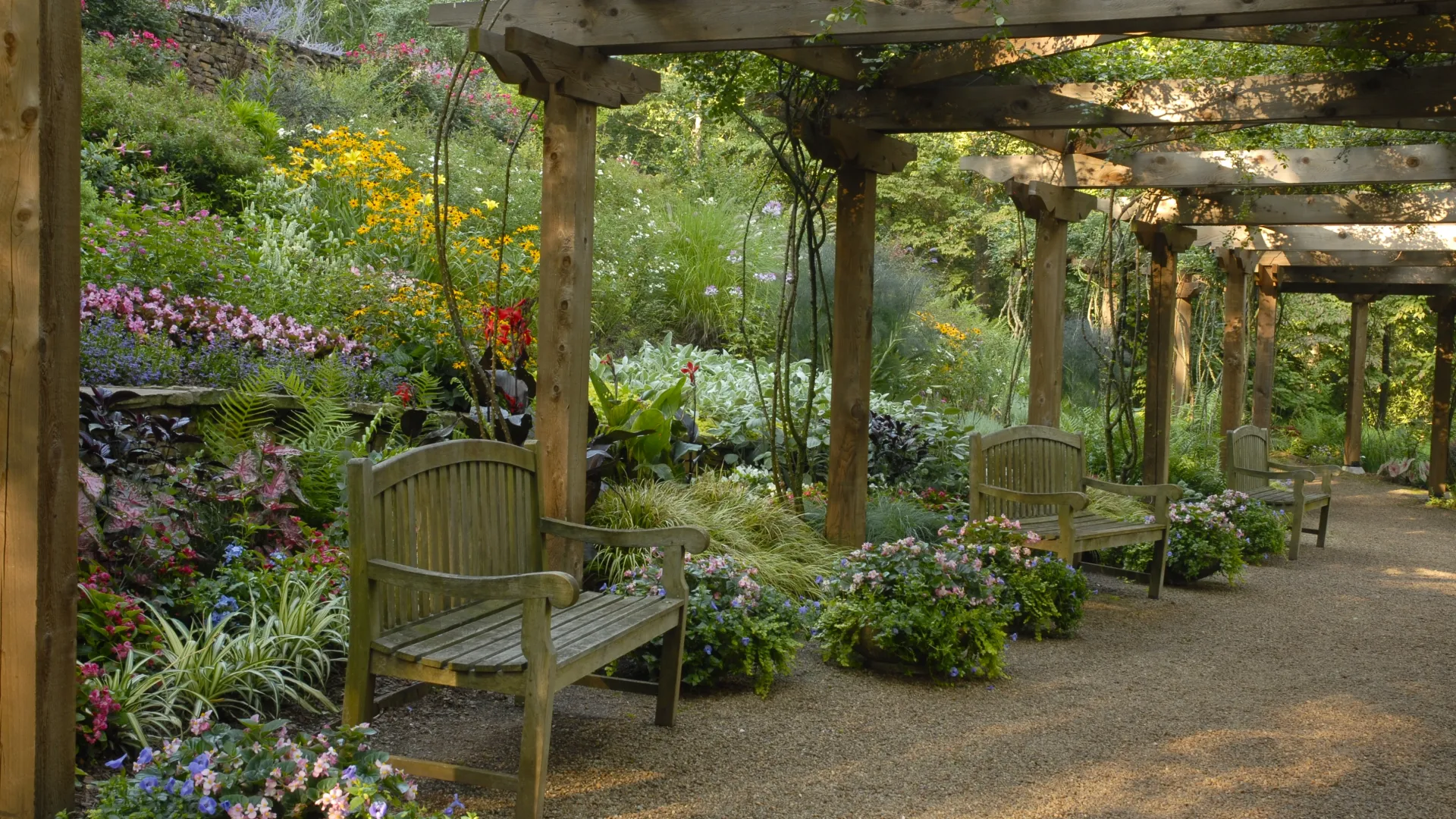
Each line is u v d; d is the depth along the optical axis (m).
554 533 3.50
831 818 2.71
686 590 3.35
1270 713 3.74
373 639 2.69
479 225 9.09
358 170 8.60
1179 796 2.94
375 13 17.20
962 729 3.45
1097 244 12.71
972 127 5.30
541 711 2.53
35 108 2.11
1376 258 10.33
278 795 1.98
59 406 2.21
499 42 3.84
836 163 5.43
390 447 5.05
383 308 6.41
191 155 8.30
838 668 4.08
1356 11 3.77
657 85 4.43
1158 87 5.20
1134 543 5.47
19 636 2.18
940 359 10.92
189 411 4.56
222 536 3.87
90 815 1.96
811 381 5.80
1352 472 13.45
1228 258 9.75
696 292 10.02
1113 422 8.23
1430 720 3.73
